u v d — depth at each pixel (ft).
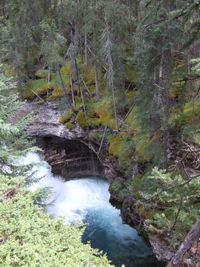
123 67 71.82
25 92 98.02
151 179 50.01
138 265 62.28
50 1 100.37
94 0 71.82
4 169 48.08
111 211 78.69
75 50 85.61
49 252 19.85
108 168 76.13
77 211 80.02
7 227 21.43
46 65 101.14
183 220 37.14
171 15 36.22
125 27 70.54
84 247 21.83
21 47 100.83
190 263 39.55
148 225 52.75
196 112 51.80
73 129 85.25
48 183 88.53
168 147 52.34
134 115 70.23
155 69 50.03
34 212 24.62
